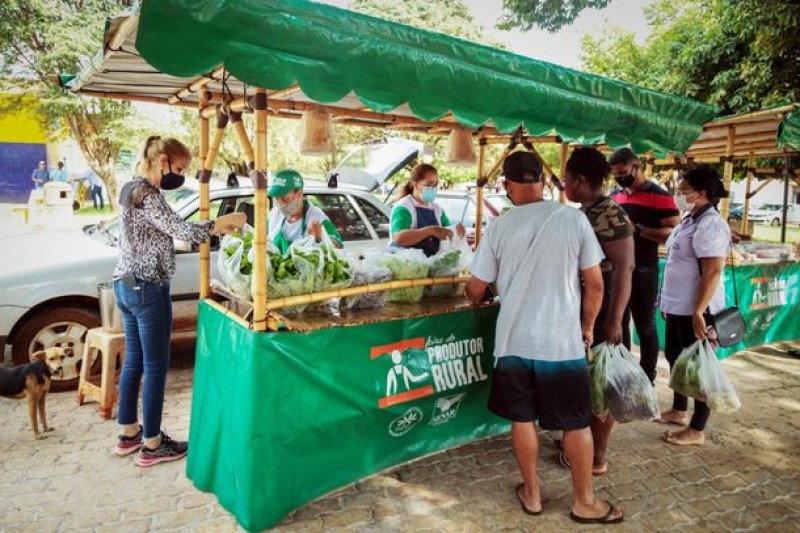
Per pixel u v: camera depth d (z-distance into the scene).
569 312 2.50
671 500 2.93
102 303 3.74
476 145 4.12
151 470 3.09
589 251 2.49
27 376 3.35
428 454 3.19
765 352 5.52
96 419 3.73
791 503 2.94
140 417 3.72
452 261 3.26
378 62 2.16
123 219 2.88
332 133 2.76
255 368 2.37
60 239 4.62
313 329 2.52
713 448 3.53
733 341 3.43
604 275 2.87
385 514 2.71
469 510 2.77
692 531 2.67
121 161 17.95
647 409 2.80
